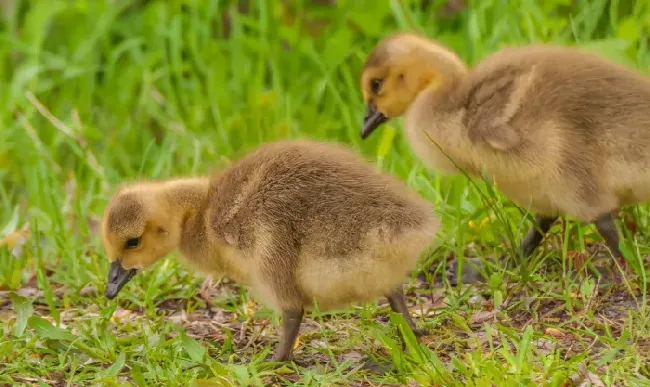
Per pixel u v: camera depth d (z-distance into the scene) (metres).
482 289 10.91
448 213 12.19
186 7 19.62
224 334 10.49
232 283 11.71
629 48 14.05
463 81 10.84
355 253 9.04
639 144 10.00
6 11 20.30
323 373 9.20
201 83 17.81
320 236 9.16
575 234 11.30
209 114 16.53
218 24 19.12
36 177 14.82
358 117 15.52
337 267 9.12
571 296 10.27
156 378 9.15
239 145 15.54
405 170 13.59
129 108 17.53
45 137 16.91
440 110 10.83
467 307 10.43
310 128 15.59
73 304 11.45
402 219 8.94
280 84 16.67
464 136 10.60
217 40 18.53
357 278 9.11
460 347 9.59
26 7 20.48
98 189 15.01
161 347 9.80
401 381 8.92
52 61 18.00
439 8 18.58
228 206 9.69
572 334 9.60
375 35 17.14
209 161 14.95
